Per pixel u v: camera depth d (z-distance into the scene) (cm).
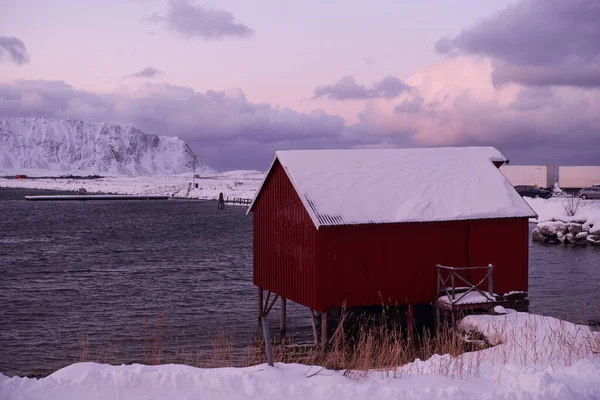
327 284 2106
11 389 876
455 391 895
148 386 905
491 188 2377
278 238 2417
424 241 2209
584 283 3375
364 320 2319
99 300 3162
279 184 2412
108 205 12506
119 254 5069
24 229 7400
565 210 5919
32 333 2473
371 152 2517
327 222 2053
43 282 3722
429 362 1172
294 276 2284
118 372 936
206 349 2180
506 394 895
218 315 2803
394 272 2173
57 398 856
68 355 2152
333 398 882
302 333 2448
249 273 4041
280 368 1091
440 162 2500
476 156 2583
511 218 2273
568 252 4653
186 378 924
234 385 909
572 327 1728
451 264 2242
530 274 3688
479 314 2175
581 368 1104
